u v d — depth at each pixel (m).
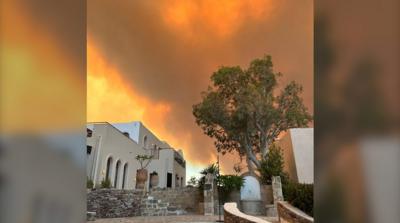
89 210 15.18
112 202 15.98
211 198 16.20
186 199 17.36
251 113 22.38
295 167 18.66
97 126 20.48
